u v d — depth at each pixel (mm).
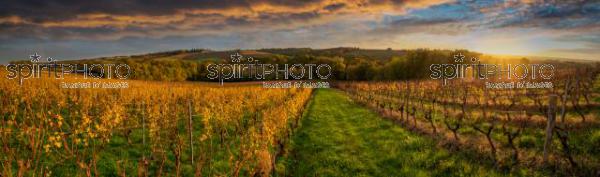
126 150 14805
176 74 108562
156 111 18609
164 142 14633
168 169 12578
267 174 12031
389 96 42719
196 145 15969
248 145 13445
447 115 20922
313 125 24250
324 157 15172
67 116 20938
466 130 16922
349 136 19469
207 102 27906
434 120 20734
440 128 17953
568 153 10484
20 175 9000
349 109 34781
